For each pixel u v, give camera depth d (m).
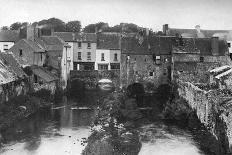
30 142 54.31
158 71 100.81
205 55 98.81
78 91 103.06
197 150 51.31
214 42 99.69
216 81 73.69
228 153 45.56
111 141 51.03
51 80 88.06
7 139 55.50
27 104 75.12
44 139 55.94
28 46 90.31
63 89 99.56
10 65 79.19
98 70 105.69
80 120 68.25
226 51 99.81
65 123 65.75
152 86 100.44
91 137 55.38
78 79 105.94
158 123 67.12
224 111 48.69
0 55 79.12
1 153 49.47
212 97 55.88
